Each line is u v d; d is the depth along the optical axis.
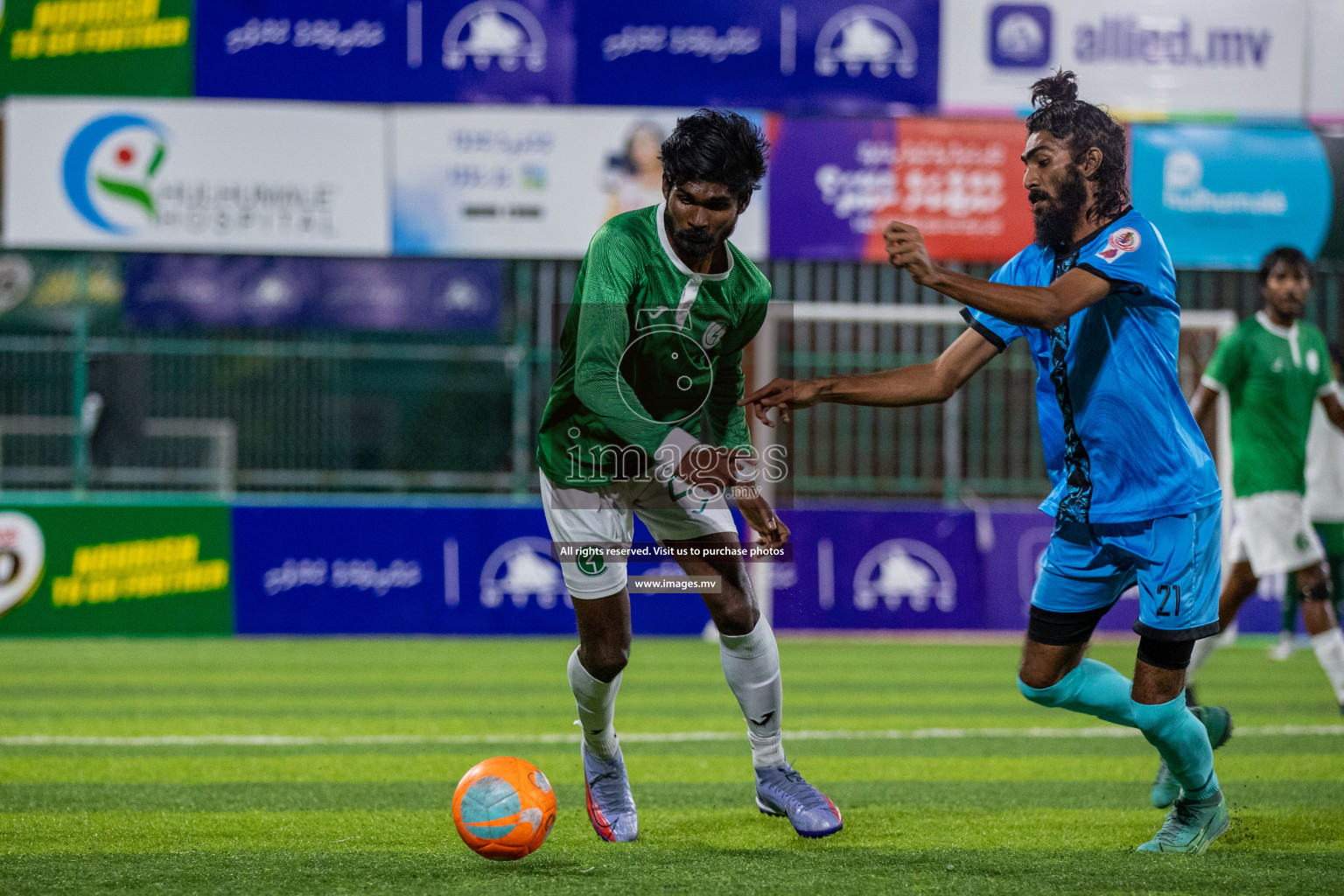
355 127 32.56
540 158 32.72
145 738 17.94
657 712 20.78
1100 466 10.47
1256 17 32.97
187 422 36.50
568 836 11.35
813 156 33.09
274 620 32.97
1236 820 12.16
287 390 37.00
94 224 32.28
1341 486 23.25
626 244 10.09
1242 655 30.34
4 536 32.25
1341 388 24.73
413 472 42.38
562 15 32.56
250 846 10.98
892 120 33.06
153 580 32.69
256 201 32.50
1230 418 18.67
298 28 32.47
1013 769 15.57
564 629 33.47
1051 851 10.77
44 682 24.27
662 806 13.01
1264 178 33.16
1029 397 36.16
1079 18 32.78
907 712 20.88
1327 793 13.74
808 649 31.08
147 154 32.31
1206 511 10.27
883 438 35.91
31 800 13.27
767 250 33.19
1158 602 10.27
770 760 11.45
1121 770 15.52
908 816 12.45
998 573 34.22
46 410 37.62
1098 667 11.52
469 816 10.09
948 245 33.22
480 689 23.64
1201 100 33.03
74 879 9.73
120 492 36.00
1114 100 32.94
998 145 33.16
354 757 16.31
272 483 35.47
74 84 32.28
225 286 45.44
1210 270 33.88
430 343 45.94
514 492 34.56
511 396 40.25
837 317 32.03
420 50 32.62
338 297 45.38
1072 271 9.96
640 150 32.72
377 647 30.86
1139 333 10.23
